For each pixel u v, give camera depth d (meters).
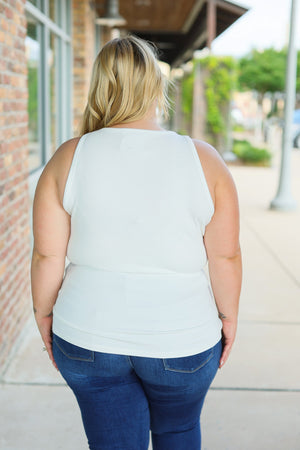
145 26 14.82
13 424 2.69
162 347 1.41
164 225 1.41
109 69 1.47
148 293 1.42
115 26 14.80
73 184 1.43
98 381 1.47
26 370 3.21
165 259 1.42
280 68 29.78
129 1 11.04
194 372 1.45
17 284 3.48
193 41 15.34
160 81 1.51
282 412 2.86
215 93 15.29
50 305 1.60
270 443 2.59
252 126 35.28
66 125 8.16
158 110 1.53
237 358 3.46
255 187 11.08
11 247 3.30
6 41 3.10
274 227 7.46
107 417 1.49
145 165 1.42
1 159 3.03
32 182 5.03
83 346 1.43
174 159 1.43
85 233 1.43
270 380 3.19
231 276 1.56
